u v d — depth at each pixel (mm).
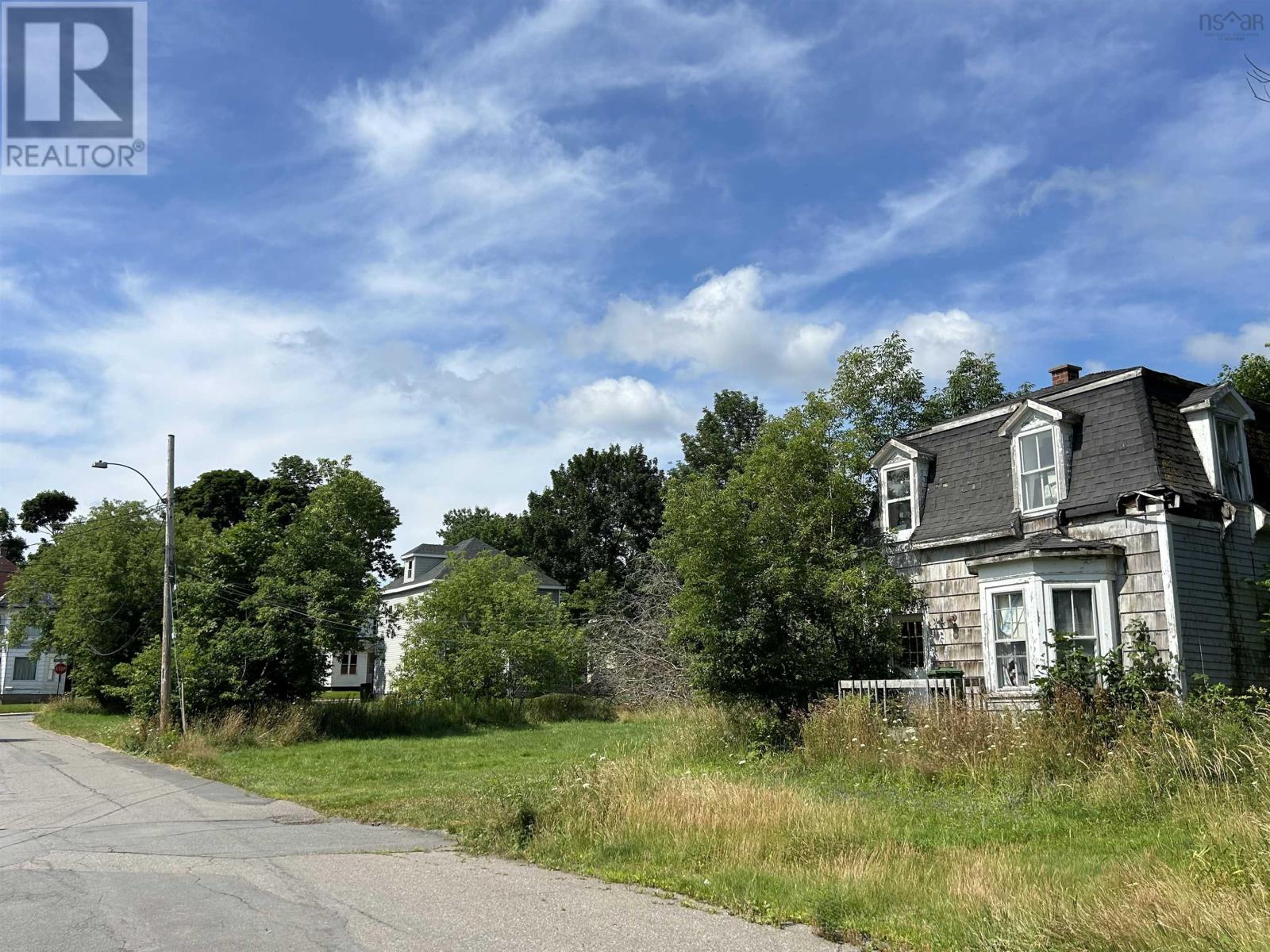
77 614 41688
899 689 16703
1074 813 10102
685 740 17031
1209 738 10695
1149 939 5625
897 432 30938
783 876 7852
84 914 6988
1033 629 17031
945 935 6230
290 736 24578
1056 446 18312
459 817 11734
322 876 8422
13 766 19969
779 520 21266
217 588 26984
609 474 58844
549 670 36094
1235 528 17328
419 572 56219
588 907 7223
